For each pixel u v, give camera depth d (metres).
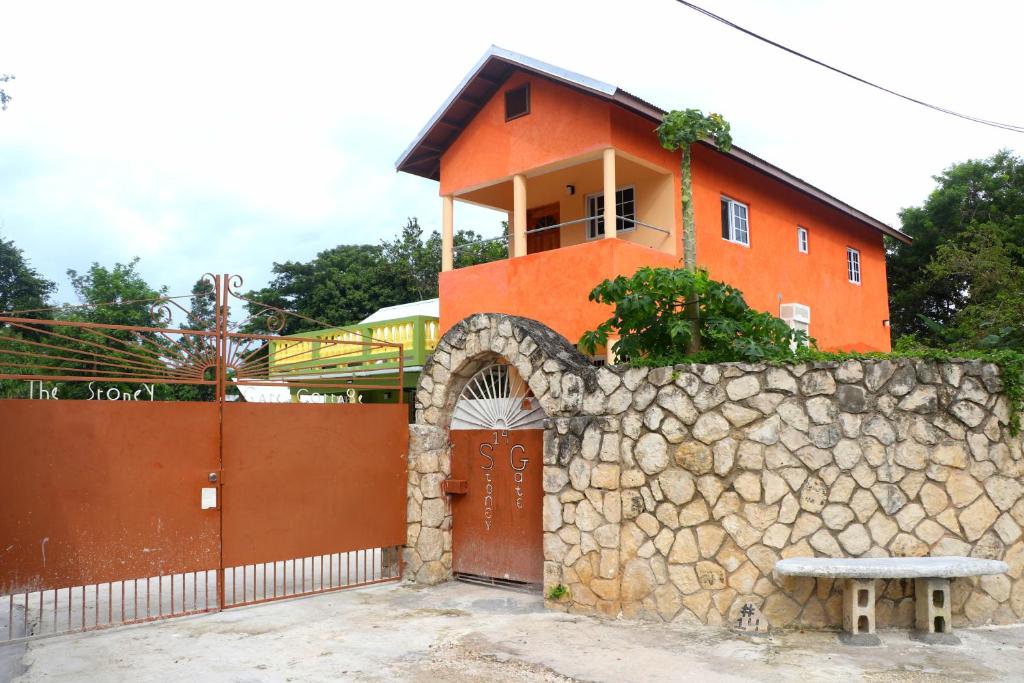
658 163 12.55
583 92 11.95
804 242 16.27
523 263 12.52
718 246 13.51
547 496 7.76
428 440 9.13
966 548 6.46
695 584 6.82
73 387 13.65
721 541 6.74
